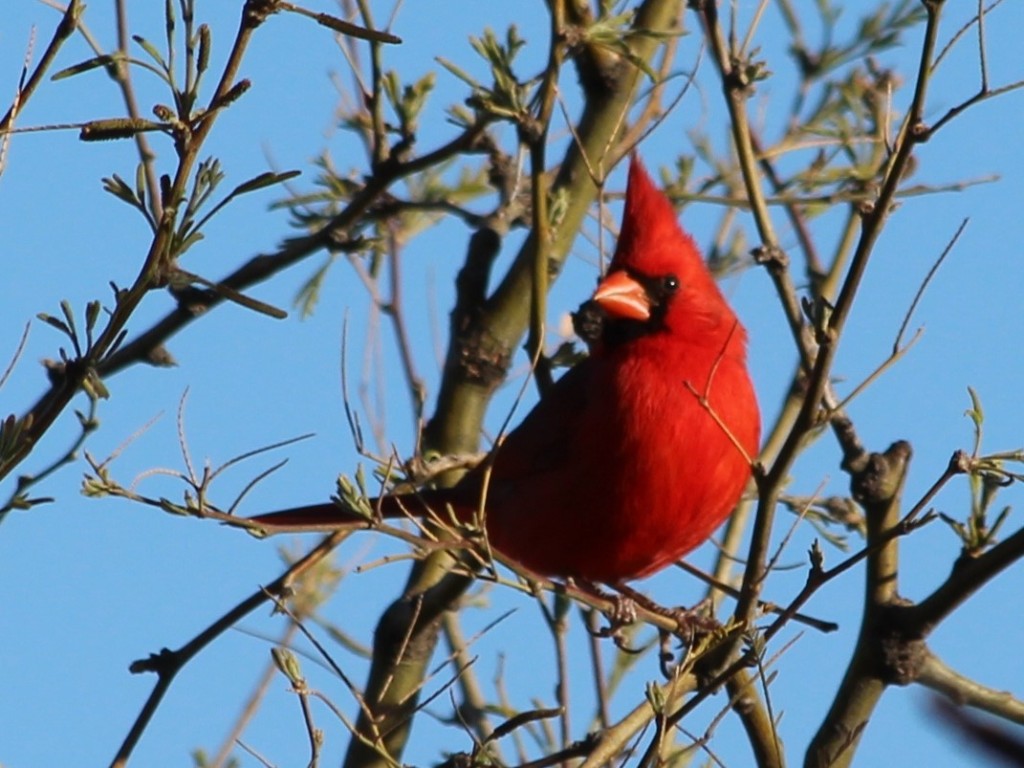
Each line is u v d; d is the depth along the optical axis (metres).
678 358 7.60
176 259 4.78
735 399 7.61
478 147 7.82
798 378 7.94
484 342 8.11
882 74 8.48
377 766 6.96
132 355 7.70
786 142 8.70
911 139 5.26
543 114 7.17
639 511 7.59
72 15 4.75
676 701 6.34
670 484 7.52
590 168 7.64
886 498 6.52
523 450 7.87
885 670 6.43
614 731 6.18
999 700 6.46
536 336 7.29
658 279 7.72
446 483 8.46
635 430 7.52
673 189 8.53
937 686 6.48
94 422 5.09
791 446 5.59
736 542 8.35
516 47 7.10
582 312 7.89
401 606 7.51
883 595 6.50
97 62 4.70
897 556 6.53
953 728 2.61
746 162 6.71
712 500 7.62
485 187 8.94
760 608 5.78
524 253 8.20
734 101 6.72
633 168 7.88
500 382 8.15
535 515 7.80
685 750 5.52
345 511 5.77
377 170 7.74
